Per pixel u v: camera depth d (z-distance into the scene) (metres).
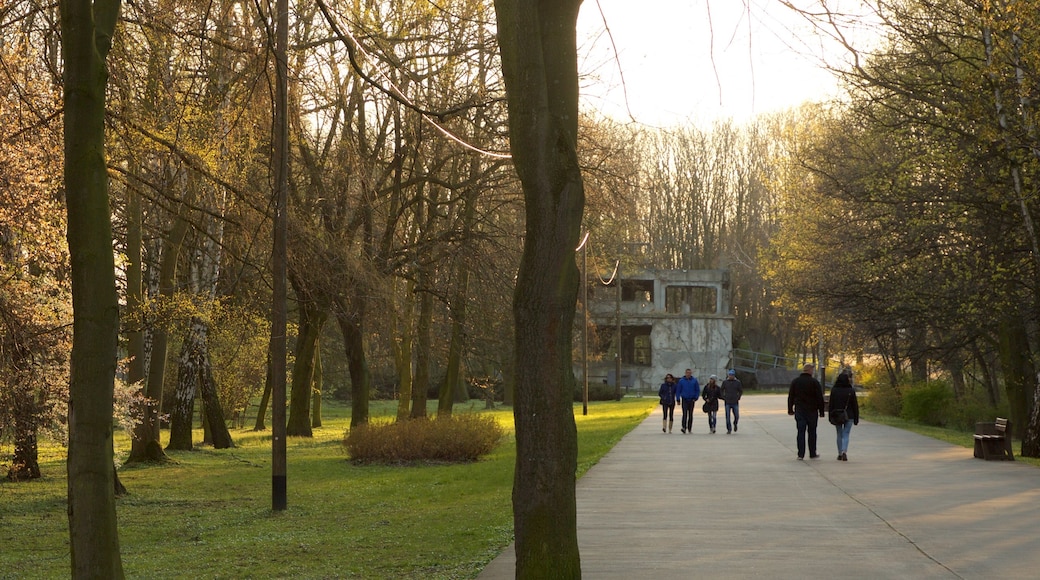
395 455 26.19
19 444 21.44
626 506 14.27
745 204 91.31
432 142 29.89
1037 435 23.16
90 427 7.47
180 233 25.14
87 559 7.37
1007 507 14.07
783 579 9.18
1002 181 24.30
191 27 14.30
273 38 12.77
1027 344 30.38
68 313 16.95
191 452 30.66
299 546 12.56
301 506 17.53
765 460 21.97
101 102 7.81
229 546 12.98
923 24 22.73
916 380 44.41
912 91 23.62
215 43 14.55
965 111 22.42
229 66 16.59
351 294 23.88
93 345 7.53
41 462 26.62
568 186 7.37
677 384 32.78
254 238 16.69
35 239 15.13
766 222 89.00
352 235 27.09
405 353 34.12
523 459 7.25
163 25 13.70
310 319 37.25
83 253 7.57
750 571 9.55
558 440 7.24
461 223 30.75
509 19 7.40
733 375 31.97
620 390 69.62
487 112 28.00
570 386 7.36
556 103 7.44
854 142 32.41
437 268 31.06
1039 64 20.61
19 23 13.82
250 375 45.69
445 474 22.64
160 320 24.02
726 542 11.21
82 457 7.43
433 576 9.74
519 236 29.88
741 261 89.06
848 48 8.84
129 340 25.09
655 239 91.31
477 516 14.56
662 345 82.94
